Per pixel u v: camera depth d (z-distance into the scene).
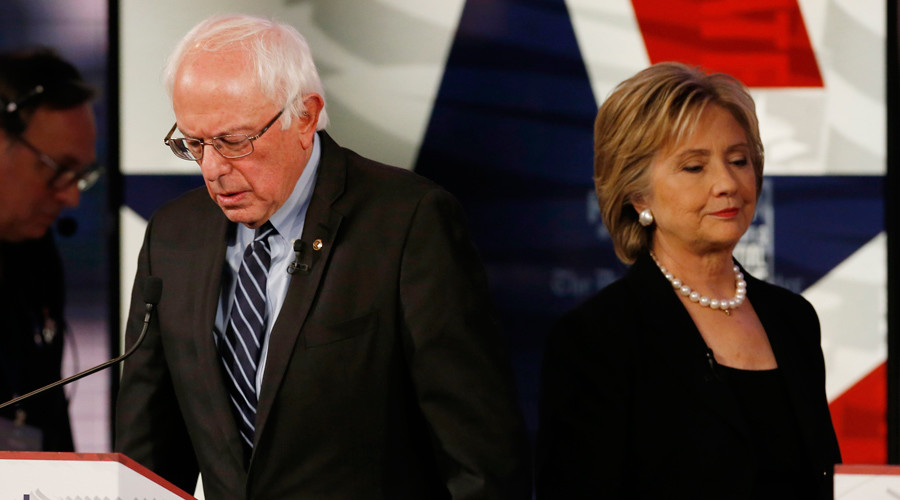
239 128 6.14
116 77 13.97
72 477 5.34
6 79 13.79
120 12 13.93
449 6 13.88
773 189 13.77
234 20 6.48
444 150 13.95
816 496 6.69
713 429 6.57
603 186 7.34
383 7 13.86
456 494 6.35
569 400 6.79
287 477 6.49
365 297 6.55
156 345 7.20
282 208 6.76
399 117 13.91
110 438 13.94
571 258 13.99
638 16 13.84
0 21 13.85
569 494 6.69
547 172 13.98
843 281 13.73
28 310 13.80
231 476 6.62
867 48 13.60
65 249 13.98
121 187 14.02
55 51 13.91
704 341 6.90
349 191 6.84
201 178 14.08
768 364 6.95
